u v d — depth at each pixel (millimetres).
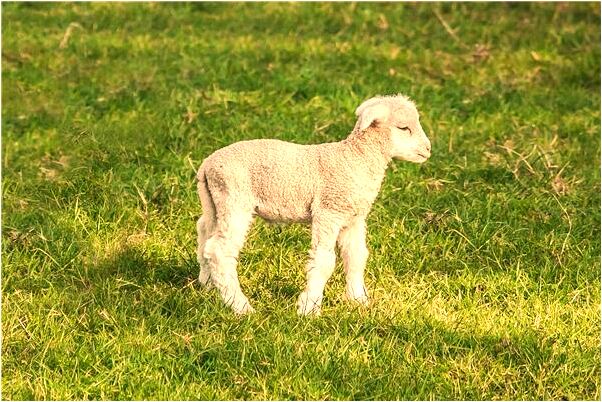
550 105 17344
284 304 11500
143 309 11375
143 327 10922
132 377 10297
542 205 13828
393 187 14148
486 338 11047
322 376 10266
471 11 21562
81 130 15703
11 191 14211
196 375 10438
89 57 19344
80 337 10945
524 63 19062
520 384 10461
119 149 15141
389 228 13086
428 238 13031
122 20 21391
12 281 11992
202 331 10805
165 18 21547
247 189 11047
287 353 10438
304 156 11070
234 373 10312
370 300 11547
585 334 11320
